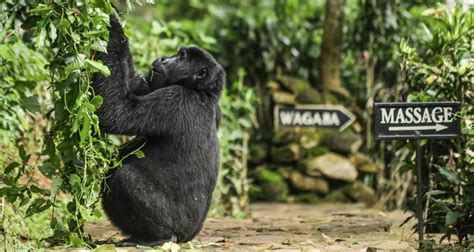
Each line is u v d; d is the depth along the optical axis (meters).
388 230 11.09
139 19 21.12
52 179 8.20
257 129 18.97
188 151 8.76
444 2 16.11
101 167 8.76
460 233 9.26
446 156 10.49
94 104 7.95
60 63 7.98
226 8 23.23
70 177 8.11
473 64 10.23
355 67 19.62
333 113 17.72
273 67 19.80
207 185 9.00
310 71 20.19
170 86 8.86
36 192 8.37
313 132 18.61
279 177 18.28
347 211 15.64
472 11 11.13
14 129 11.77
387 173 18.53
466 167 10.18
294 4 21.14
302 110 17.72
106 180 8.70
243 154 16.03
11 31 9.11
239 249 8.73
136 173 8.62
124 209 8.64
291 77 19.41
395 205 17.06
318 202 18.03
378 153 18.47
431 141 10.39
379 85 18.48
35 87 12.14
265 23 20.23
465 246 8.91
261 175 18.33
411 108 9.09
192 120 8.77
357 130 18.73
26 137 12.20
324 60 19.31
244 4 23.53
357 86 19.53
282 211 15.81
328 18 19.27
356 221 12.44
